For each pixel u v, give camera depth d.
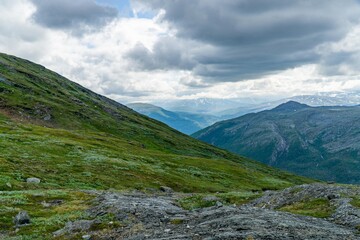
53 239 28.30
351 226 28.75
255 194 54.28
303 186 47.22
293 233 24.11
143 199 46.19
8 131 115.12
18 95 192.75
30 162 75.31
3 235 30.02
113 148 122.75
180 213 35.78
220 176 115.50
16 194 47.03
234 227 26.05
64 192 51.62
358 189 41.25
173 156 139.25
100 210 36.72
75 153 95.62
